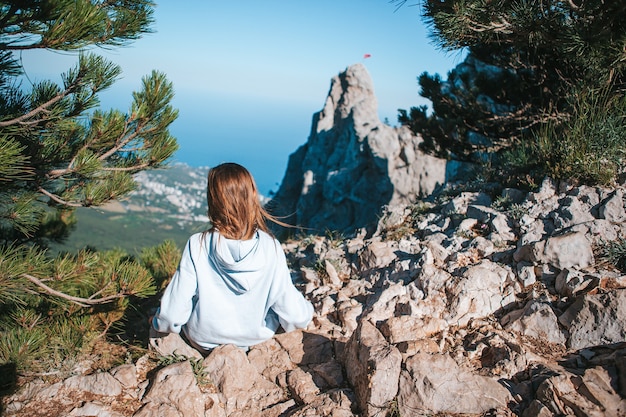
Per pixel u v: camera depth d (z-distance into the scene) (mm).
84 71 3979
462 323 3627
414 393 2816
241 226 3225
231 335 3488
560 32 5211
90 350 3920
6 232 6102
